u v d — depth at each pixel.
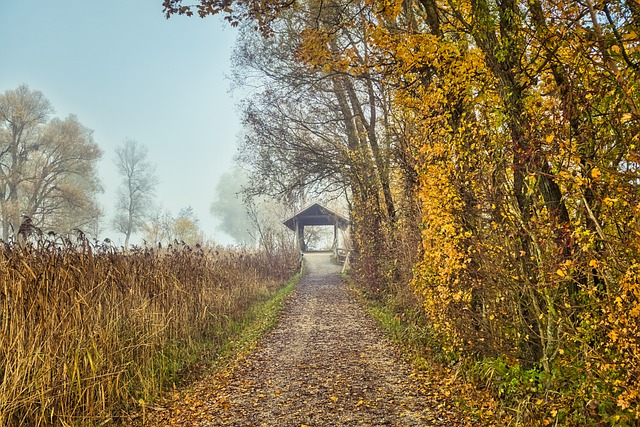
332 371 9.00
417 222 10.63
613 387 4.73
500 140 6.55
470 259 6.88
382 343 11.10
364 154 17.64
